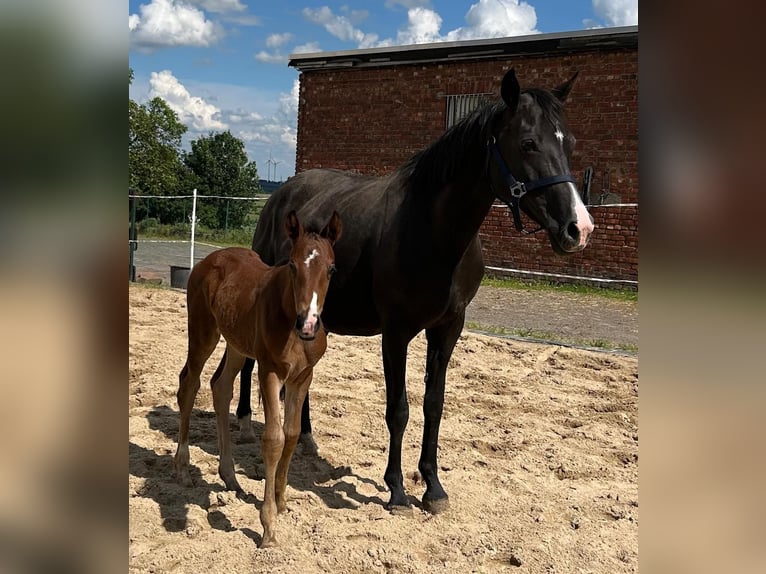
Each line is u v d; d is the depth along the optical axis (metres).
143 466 4.23
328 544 3.30
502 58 13.04
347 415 5.41
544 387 6.31
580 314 10.01
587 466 4.48
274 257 4.81
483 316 9.69
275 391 3.23
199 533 3.36
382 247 3.76
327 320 4.25
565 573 3.14
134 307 9.19
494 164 3.43
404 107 14.37
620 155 11.88
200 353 4.02
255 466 4.36
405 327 3.72
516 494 4.06
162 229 21.53
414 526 3.60
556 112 3.33
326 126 15.47
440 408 3.87
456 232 3.58
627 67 11.68
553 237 3.23
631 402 5.81
